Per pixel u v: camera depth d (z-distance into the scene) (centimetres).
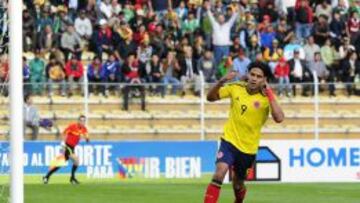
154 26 6450
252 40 6525
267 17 6738
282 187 5250
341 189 5094
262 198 4472
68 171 5688
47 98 5959
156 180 5778
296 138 6378
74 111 6012
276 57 6438
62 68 6116
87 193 4725
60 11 6438
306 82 6425
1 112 5053
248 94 2995
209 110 6309
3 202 3403
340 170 5853
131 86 6144
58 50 6253
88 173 5712
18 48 2652
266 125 6391
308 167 5794
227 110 6331
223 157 2995
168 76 6294
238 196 3159
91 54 6406
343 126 6431
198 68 6366
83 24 6450
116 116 6125
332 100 6400
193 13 6656
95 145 5722
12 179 2645
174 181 5794
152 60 6275
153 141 5794
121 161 5759
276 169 5728
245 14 6738
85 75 5959
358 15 6894
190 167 5822
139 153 5778
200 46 6400
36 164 5647
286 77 6378
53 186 5262
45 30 6328
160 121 6216
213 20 6512
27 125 5769
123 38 6325
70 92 6000
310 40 6519
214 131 6250
